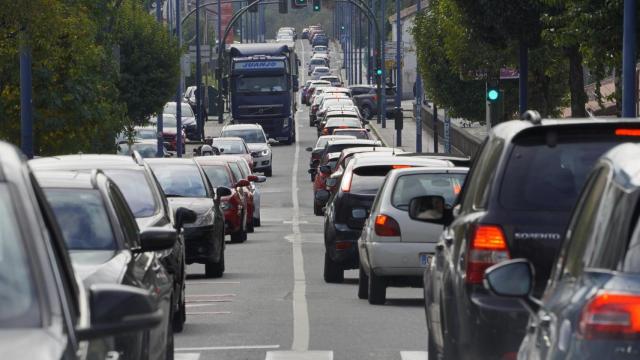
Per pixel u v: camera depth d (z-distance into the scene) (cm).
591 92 14512
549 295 1517
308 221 9500
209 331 3609
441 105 12450
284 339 3434
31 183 1368
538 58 9250
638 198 1311
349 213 4884
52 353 1176
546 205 2095
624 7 5406
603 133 2108
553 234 2081
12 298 1266
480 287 2094
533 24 7700
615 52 5891
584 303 1312
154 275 2366
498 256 2091
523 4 7619
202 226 5097
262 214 10269
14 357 1155
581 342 1292
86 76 7344
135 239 2511
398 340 3397
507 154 2122
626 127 2100
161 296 2375
